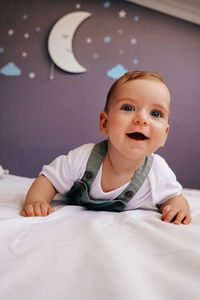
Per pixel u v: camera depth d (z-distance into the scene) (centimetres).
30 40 222
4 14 223
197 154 228
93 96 223
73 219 57
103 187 80
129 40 230
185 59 233
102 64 225
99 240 40
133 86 67
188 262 32
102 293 26
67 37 222
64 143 219
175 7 229
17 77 219
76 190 84
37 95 219
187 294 26
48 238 42
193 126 229
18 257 34
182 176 224
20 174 214
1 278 28
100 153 80
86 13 226
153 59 230
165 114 69
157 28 233
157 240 41
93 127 222
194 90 232
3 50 221
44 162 217
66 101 221
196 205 91
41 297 25
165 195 81
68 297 25
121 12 232
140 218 64
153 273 30
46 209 63
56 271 30
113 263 31
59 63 219
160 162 83
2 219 51
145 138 67
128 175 78
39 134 218
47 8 225
